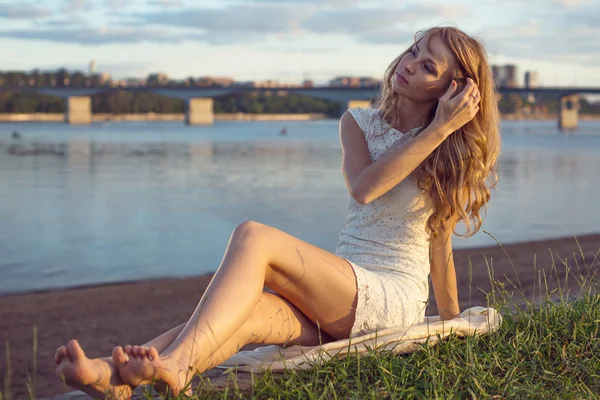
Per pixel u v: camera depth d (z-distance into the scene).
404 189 2.59
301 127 135.00
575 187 23.17
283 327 2.37
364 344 2.39
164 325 6.62
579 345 2.67
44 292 8.38
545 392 2.28
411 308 2.54
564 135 98.25
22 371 5.11
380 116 2.74
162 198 19.77
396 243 2.60
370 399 2.14
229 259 2.17
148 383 1.93
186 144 59.41
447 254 2.76
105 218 15.77
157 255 11.29
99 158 39.28
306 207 17.47
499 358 2.53
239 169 31.48
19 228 14.21
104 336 6.18
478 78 2.60
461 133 2.61
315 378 2.25
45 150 47.69
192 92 90.69
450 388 2.22
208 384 2.21
